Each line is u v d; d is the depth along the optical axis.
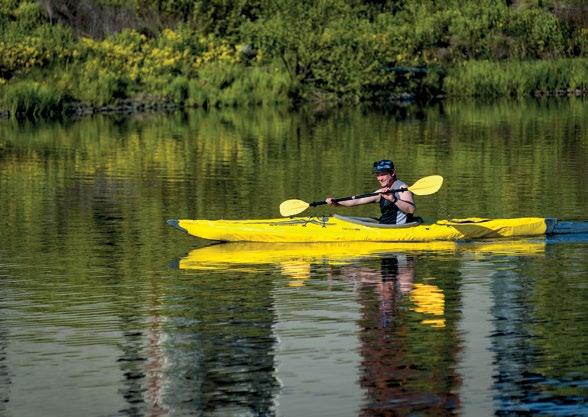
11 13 80.75
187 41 81.38
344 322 19.52
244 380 16.64
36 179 38.88
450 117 64.62
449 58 89.44
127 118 64.94
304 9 85.69
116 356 17.78
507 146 48.81
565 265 24.03
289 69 79.81
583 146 48.38
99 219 30.59
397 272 23.47
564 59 90.12
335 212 31.92
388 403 15.69
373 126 59.12
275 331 19.05
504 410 15.36
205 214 31.36
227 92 75.50
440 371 16.88
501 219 27.72
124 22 85.44
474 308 20.36
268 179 38.59
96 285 22.52
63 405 15.79
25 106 66.50
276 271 23.67
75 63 74.31
